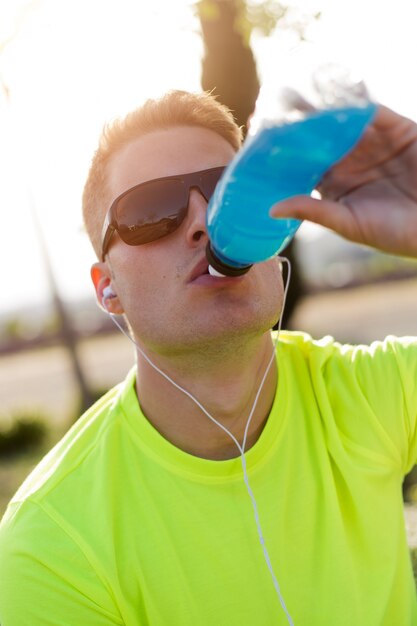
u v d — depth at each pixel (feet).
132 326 6.23
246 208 4.50
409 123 4.41
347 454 6.23
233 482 5.98
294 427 6.30
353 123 3.95
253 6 12.88
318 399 6.46
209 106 6.48
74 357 43.52
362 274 105.91
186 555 5.88
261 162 4.14
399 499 6.48
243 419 6.08
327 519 6.01
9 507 6.42
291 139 3.98
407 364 6.50
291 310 18.69
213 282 5.57
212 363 5.78
